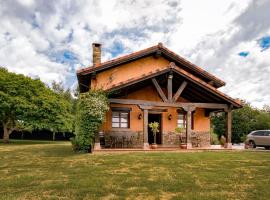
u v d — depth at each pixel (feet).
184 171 28.81
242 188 21.93
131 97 58.08
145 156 40.04
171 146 59.36
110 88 46.80
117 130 55.98
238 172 28.50
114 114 56.59
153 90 59.72
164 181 24.09
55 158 39.34
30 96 92.17
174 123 60.54
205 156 40.47
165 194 20.27
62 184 22.95
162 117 59.88
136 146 56.54
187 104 50.83
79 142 47.06
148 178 25.41
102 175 26.73
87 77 57.72
